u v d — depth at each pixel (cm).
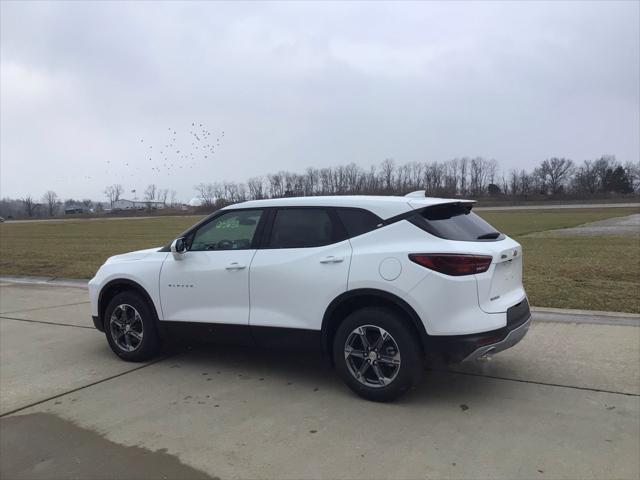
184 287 533
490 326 409
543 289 951
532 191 12331
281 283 476
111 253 2112
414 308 415
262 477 330
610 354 562
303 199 495
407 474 328
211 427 405
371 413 424
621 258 1435
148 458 358
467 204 488
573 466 334
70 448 375
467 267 409
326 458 351
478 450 357
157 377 526
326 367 546
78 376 535
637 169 12275
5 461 357
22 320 827
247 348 625
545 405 433
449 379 500
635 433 379
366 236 449
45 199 14925
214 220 536
